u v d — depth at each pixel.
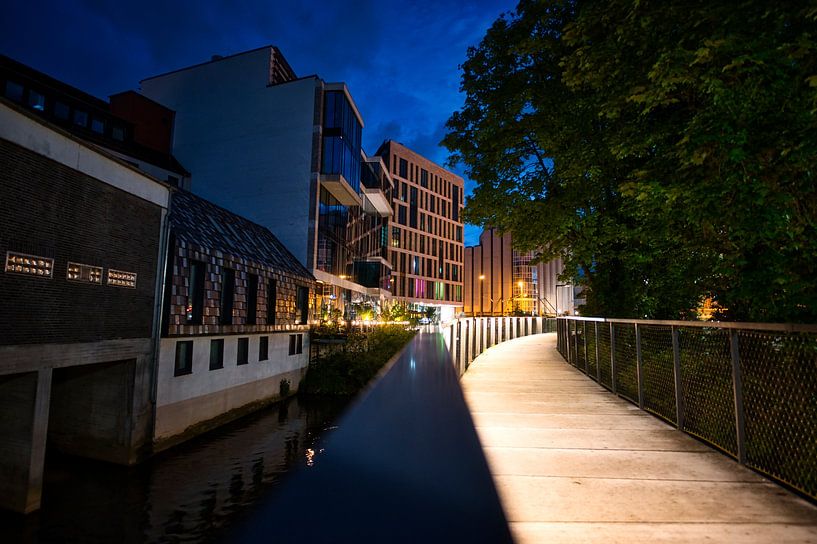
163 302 13.62
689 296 10.25
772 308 4.85
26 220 9.52
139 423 12.69
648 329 6.83
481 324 16.44
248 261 18.22
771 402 4.06
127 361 12.58
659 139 7.27
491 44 14.38
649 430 5.68
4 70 23.45
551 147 11.70
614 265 12.52
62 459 12.50
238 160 30.44
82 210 10.87
